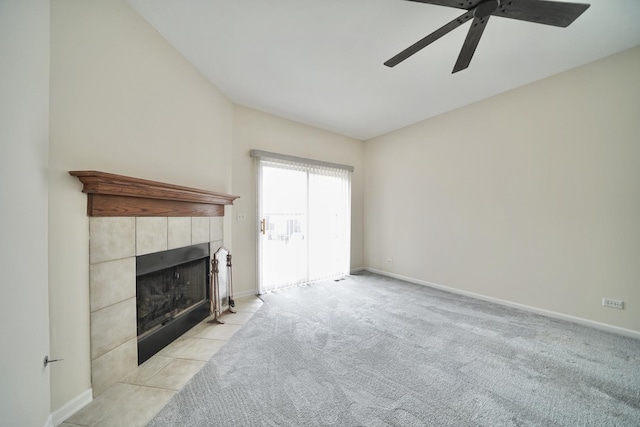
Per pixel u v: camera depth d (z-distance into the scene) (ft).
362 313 9.18
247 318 8.76
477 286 10.80
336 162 14.83
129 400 4.81
